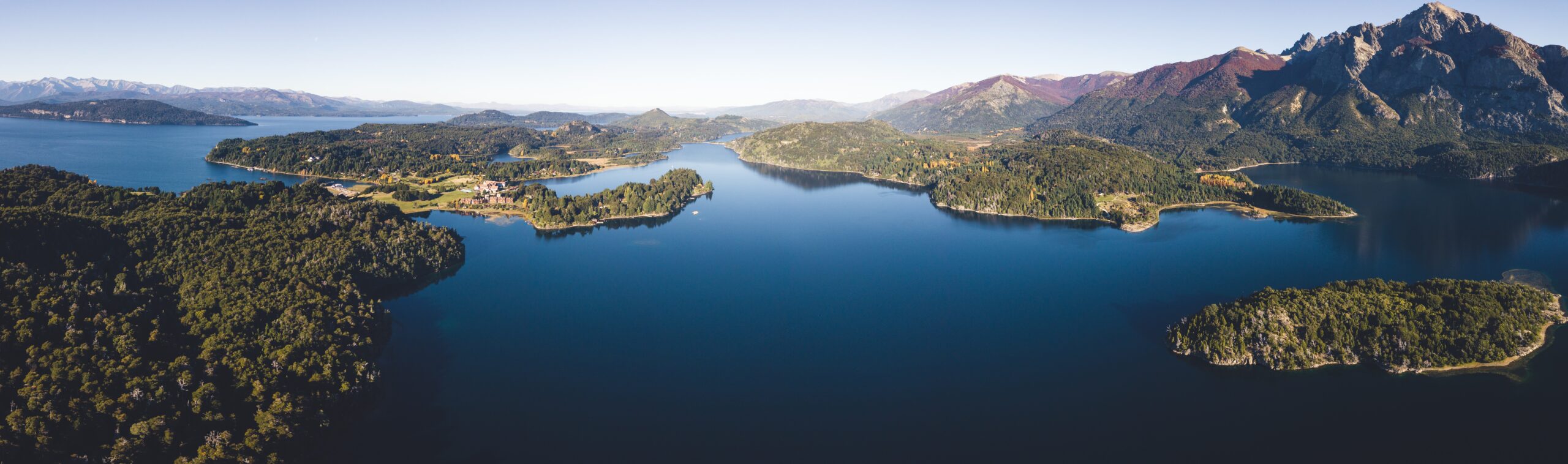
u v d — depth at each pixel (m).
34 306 166.88
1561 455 150.12
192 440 144.00
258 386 157.75
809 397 181.12
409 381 189.62
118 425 139.50
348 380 172.62
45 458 128.38
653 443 159.38
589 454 154.88
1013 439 160.00
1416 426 162.12
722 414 172.25
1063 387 184.62
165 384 151.88
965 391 183.38
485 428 165.88
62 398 141.25
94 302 178.75
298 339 183.00
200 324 183.62
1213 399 176.88
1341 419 165.88
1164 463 150.38
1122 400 177.25
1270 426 163.75
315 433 154.00
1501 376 180.75
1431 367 184.25
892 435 162.25
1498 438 157.12
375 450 156.38
